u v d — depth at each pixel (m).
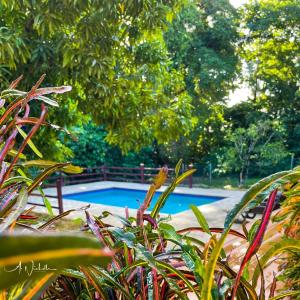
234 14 11.04
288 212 0.65
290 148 11.23
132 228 0.54
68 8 2.42
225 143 11.86
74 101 3.36
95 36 2.72
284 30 10.87
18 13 2.70
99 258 0.18
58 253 0.17
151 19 2.71
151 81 3.55
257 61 11.60
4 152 0.53
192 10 10.00
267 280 0.86
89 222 0.49
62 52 2.70
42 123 0.59
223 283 0.44
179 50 10.33
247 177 11.23
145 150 12.47
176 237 0.51
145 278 0.49
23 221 0.58
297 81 11.11
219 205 6.55
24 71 2.85
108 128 3.38
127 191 9.67
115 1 2.48
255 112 11.45
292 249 0.45
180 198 8.59
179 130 3.65
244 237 0.53
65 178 10.37
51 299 0.51
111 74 2.95
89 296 0.46
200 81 10.42
